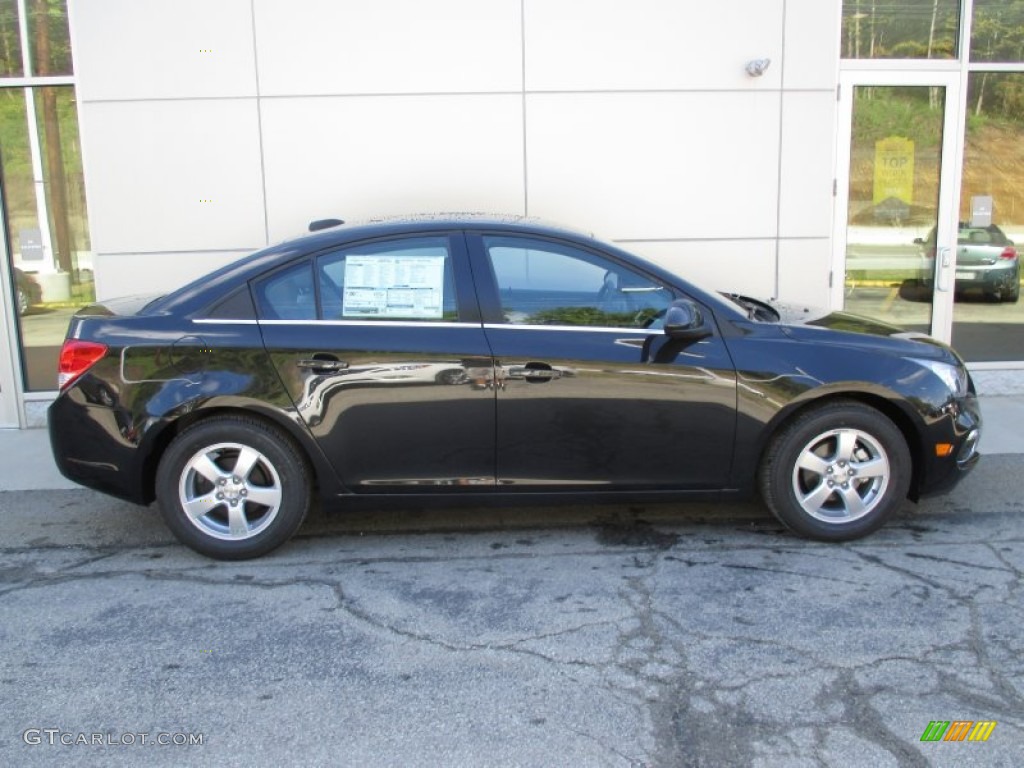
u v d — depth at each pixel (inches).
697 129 276.7
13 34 281.7
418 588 167.8
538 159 275.9
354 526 200.7
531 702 128.9
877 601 158.4
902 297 310.3
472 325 175.3
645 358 174.2
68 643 148.6
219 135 270.5
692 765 114.3
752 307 197.5
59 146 288.7
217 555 179.8
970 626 148.9
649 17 270.8
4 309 283.0
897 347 181.2
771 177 279.9
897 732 120.4
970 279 313.7
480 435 175.2
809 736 119.7
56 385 295.3
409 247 178.5
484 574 173.5
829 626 149.4
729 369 175.0
